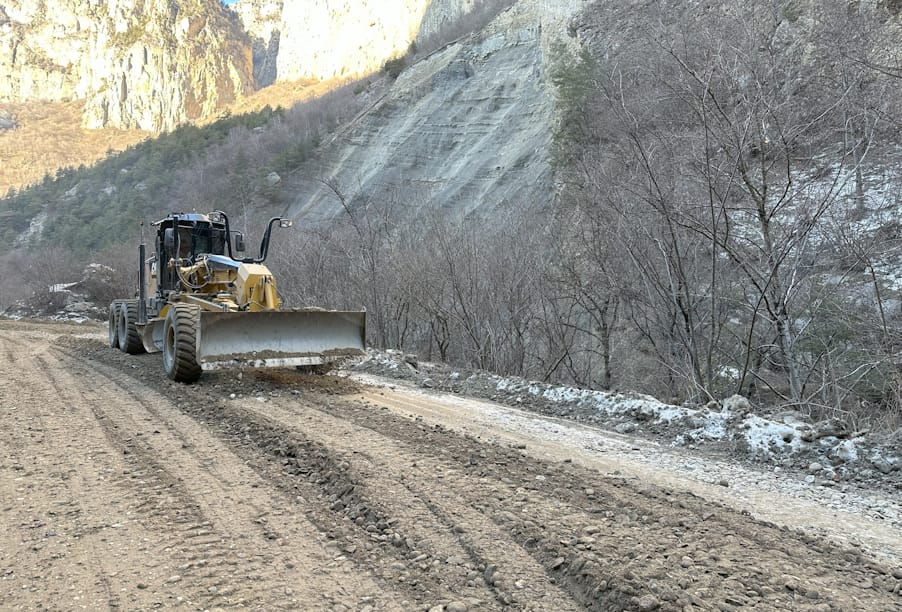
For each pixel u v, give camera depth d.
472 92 47.50
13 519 4.25
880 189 10.13
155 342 11.48
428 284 13.98
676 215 9.20
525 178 32.97
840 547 3.96
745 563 3.57
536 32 46.97
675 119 10.00
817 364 9.77
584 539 3.81
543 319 13.04
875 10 16.00
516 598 3.21
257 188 53.47
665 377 11.40
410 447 5.84
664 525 4.13
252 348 8.79
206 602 3.20
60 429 6.66
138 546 3.84
